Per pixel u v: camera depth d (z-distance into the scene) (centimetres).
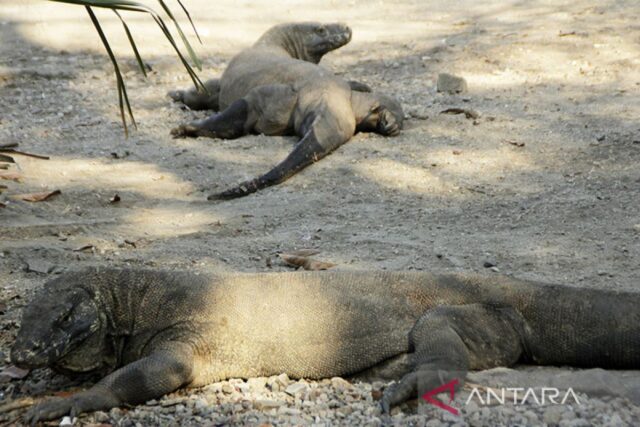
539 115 2341
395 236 1623
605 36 2995
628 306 1114
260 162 2109
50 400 1020
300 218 1758
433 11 3612
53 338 1045
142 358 1094
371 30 3341
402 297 1141
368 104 2258
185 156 2142
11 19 3278
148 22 3328
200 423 1006
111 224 1719
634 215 1672
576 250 1509
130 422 1007
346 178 1977
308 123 2208
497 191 1866
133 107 2555
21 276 1449
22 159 2084
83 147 2197
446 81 2584
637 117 2266
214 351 1120
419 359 1059
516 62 2825
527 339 1118
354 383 1125
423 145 2169
